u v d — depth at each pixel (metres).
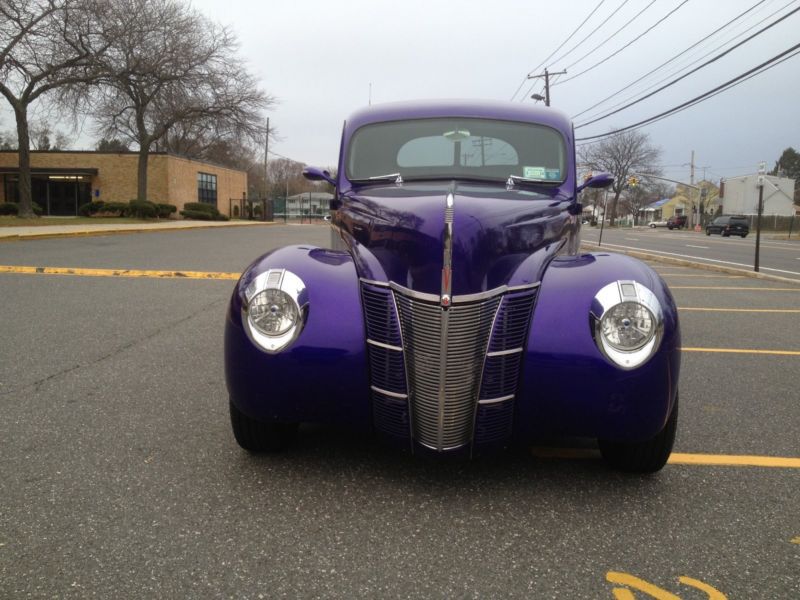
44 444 3.36
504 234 2.84
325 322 2.79
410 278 2.73
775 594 2.17
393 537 2.50
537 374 2.71
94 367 4.88
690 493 2.93
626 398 2.66
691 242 31.77
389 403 2.79
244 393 2.86
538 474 3.10
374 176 4.09
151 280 9.88
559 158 4.09
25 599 2.08
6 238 17.45
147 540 2.44
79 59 26.08
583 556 2.39
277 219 60.47
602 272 2.84
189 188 41.88
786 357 5.78
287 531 2.53
